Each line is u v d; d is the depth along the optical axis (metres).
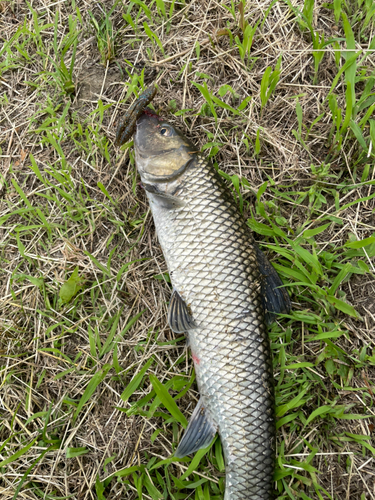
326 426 0.52
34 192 0.57
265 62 0.58
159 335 0.53
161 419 0.52
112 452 0.51
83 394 0.50
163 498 0.49
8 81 0.60
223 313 0.48
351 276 0.55
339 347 0.53
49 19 0.60
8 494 0.50
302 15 0.57
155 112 0.53
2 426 0.52
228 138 0.56
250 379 0.47
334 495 0.51
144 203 0.56
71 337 0.54
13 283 0.55
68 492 0.51
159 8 0.57
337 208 0.54
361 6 0.58
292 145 0.56
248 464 0.46
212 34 0.58
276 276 0.52
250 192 0.55
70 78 0.57
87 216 0.56
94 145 0.57
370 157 0.55
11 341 0.54
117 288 0.55
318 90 0.57
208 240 0.49
